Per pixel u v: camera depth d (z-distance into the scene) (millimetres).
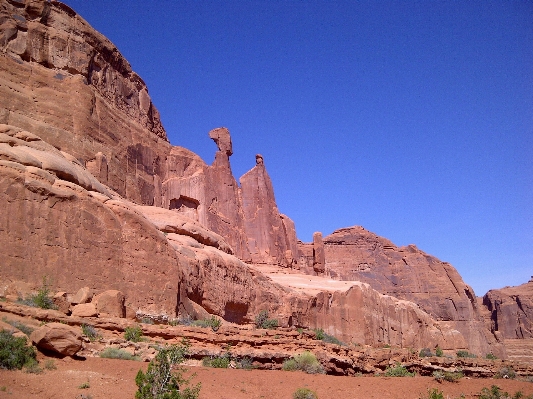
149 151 50844
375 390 23172
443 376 31062
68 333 18125
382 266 121688
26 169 24812
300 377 23703
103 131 42531
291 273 73375
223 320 36594
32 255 23406
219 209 65062
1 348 16281
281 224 81062
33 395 14430
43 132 36094
